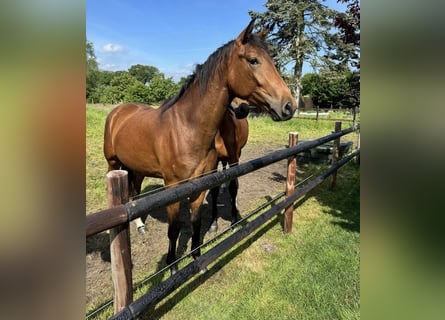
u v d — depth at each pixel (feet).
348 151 21.86
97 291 6.61
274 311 6.23
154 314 6.04
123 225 3.62
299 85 69.97
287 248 8.73
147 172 7.82
